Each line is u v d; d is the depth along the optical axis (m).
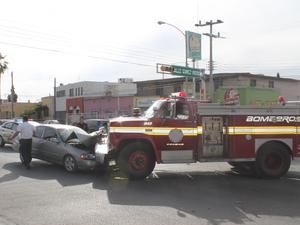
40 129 16.06
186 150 13.48
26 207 9.41
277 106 14.11
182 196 10.73
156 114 13.40
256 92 49.38
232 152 13.74
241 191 11.48
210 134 13.69
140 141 13.36
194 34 39.97
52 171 14.86
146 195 10.80
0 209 9.22
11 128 23.52
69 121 48.81
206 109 13.59
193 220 8.40
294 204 9.90
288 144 14.09
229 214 8.91
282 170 14.02
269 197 10.70
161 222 8.22
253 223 8.23
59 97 88.81
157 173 14.77
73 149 14.71
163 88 69.00
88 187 11.89
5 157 18.78
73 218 8.48
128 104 61.66
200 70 34.56
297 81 68.88
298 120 14.26
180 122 13.47
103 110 66.19
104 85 76.50
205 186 12.21
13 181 12.77
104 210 9.16
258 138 13.91
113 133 13.25
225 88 47.19
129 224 8.05
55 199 10.26
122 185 12.26
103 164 14.52
